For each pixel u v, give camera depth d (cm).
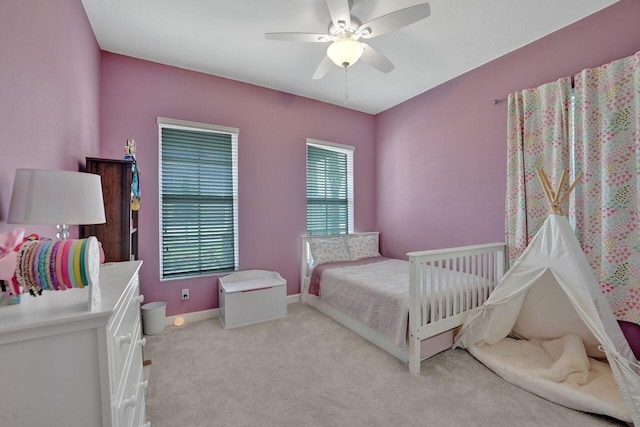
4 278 70
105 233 185
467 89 296
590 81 201
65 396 70
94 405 73
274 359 217
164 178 283
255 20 214
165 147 283
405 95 358
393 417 157
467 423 152
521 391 178
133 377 112
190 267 298
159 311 261
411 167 367
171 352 226
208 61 274
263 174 334
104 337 73
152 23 217
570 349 191
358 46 187
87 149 207
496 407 164
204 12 204
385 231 411
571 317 209
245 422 152
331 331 268
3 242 73
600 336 164
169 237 287
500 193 269
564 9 202
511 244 249
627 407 146
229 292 274
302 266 357
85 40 203
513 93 253
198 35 232
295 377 194
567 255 184
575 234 205
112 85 256
